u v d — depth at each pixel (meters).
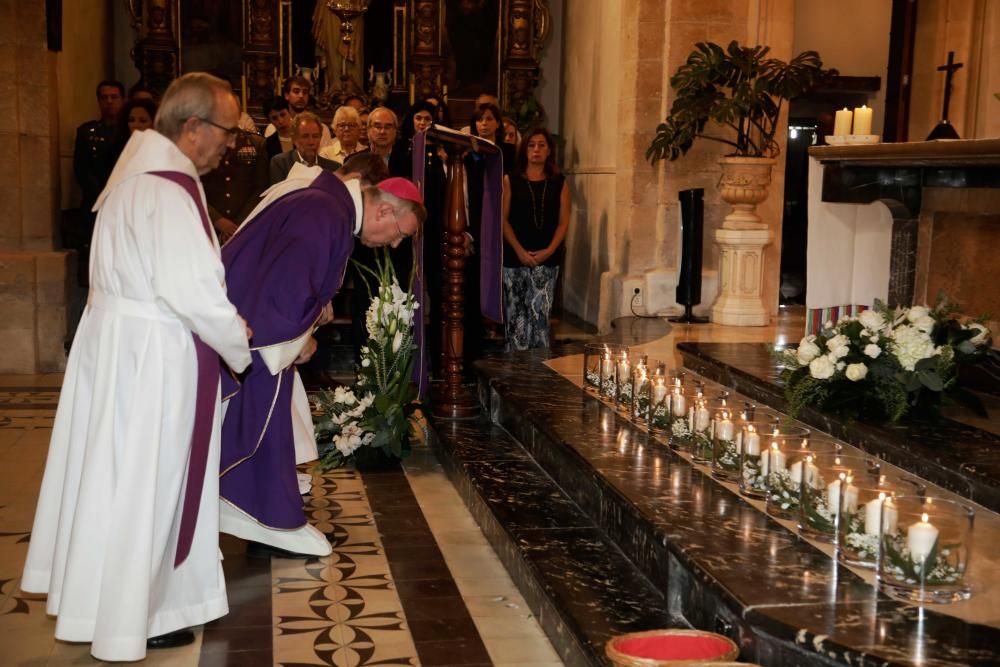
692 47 8.99
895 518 2.84
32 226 8.60
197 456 3.64
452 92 12.61
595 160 10.95
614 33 10.05
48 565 3.72
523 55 12.45
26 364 8.52
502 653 3.55
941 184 5.58
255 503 4.33
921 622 2.66
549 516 4.46
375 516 5.05
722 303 8.60
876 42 12.09
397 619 3.83
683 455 4.41
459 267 6.26
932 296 5.75
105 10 11.73
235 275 4.07
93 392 3.52
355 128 7.61
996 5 9.17
